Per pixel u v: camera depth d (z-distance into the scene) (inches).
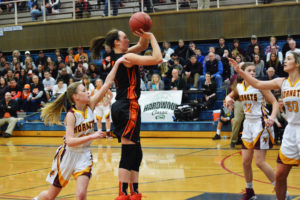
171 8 681.6
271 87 171.2
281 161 163.9
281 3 589.6
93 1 746.2
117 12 680.4
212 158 322.0
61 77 566.9
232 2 654.5
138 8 687.1
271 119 191.5
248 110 196.4
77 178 158.1
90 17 717.9
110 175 263.6
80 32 696.4
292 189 213.6
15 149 415.2
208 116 481.4
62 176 161.8
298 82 160.6
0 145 452.8
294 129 161.3
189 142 428.8
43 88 560.7
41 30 721.6
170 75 557.9
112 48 177.5
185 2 658.2
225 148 376.5
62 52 714.8
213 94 487.5
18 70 622.5
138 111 168.2
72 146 157.0
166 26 644.7
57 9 738.2
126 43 175.6
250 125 195.3
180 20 637.3
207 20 624.4
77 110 163.3
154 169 281.1
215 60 517.7
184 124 469.4
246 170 193.8
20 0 743.7
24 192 224.2
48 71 598.9
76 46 702.5
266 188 217.0
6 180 259.0
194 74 524.1
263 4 599.8
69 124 160.6
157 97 500.1
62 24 705.6
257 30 604.1
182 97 502.3
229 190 214.2
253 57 513.7
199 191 213.2
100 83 465.7
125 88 168.7
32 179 261.0
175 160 316.5
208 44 629.9
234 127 374.9
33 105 557.6
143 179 249.0
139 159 170.1
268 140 192.7
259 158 191.6
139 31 165.5
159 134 480.4
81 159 161.9
